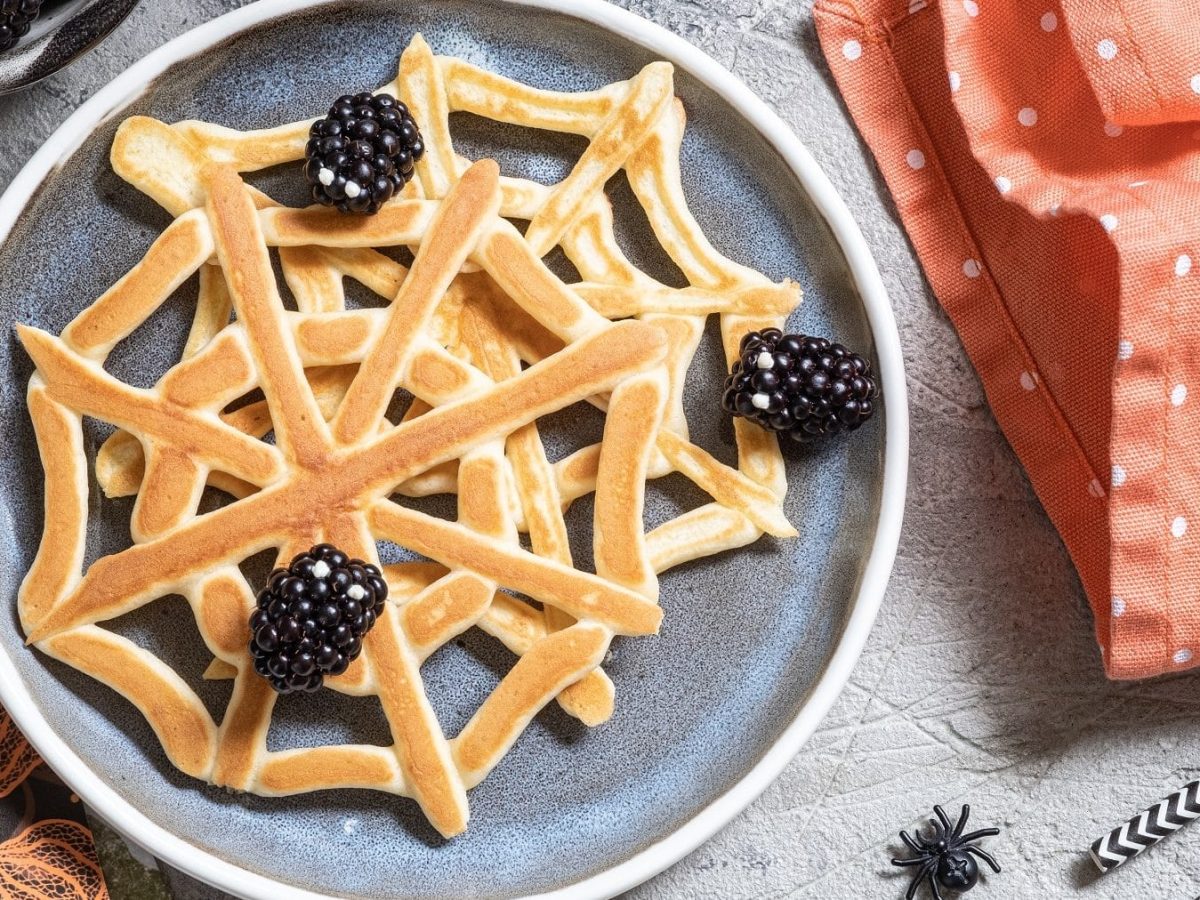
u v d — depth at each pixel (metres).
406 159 0.29
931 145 0.33
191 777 0.31
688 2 0.33
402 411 0.31
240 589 0.29
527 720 0.30
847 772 0.35
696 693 0.32
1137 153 0.31
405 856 0.31
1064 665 0.34
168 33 0.33
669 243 0.31
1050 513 0.33
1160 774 0.35
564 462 0.30
